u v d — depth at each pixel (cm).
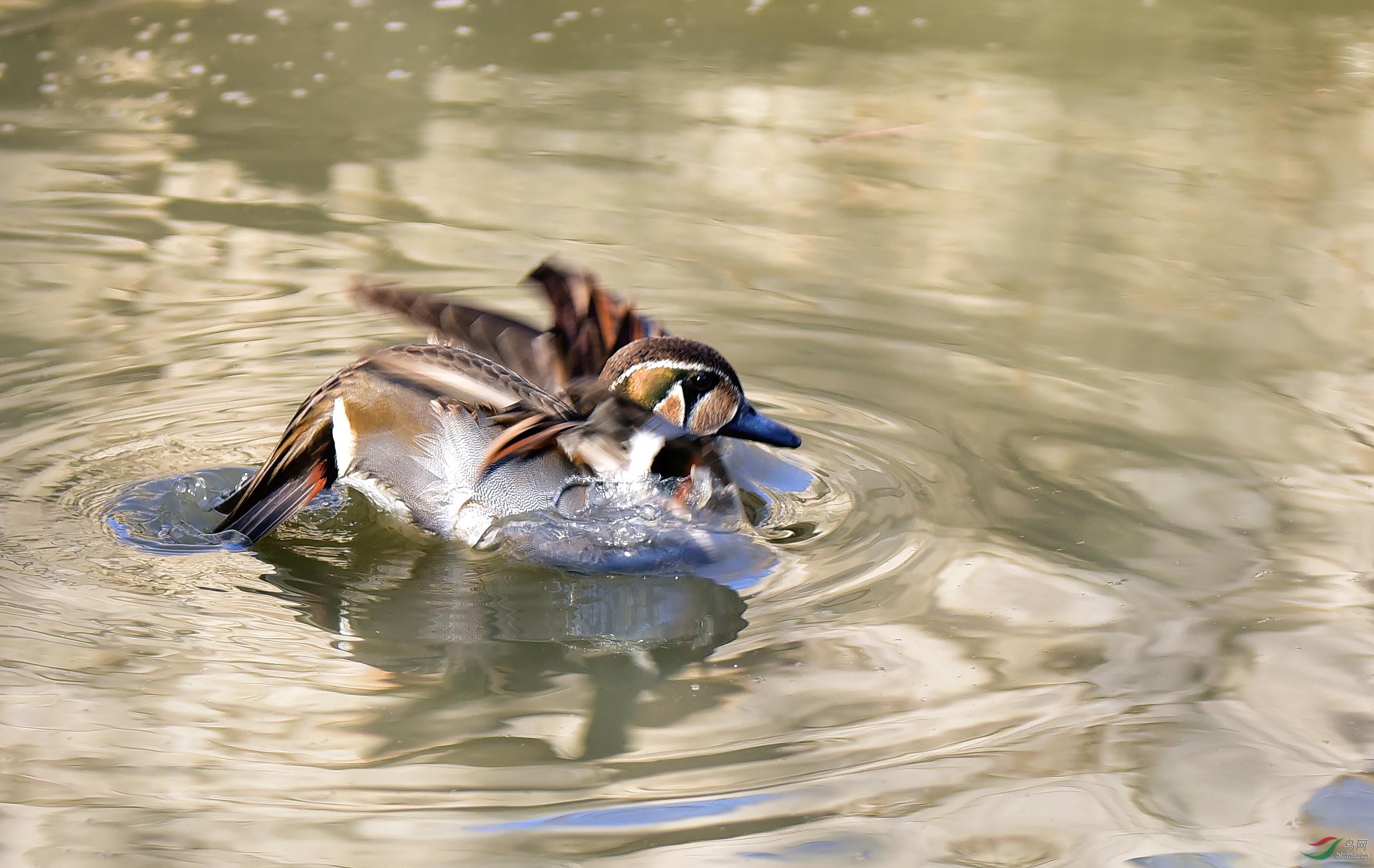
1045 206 1572
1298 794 642
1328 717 702
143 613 807
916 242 1480
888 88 1973
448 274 1368
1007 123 1845
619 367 1040
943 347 1232
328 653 771
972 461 1020
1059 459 1019
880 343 1241
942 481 991
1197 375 1165
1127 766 661
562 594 852
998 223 1529
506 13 2284
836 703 718
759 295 1342
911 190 1623
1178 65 2083
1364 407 1095
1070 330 1264
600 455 906
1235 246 1455
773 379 1166
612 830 612
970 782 650
